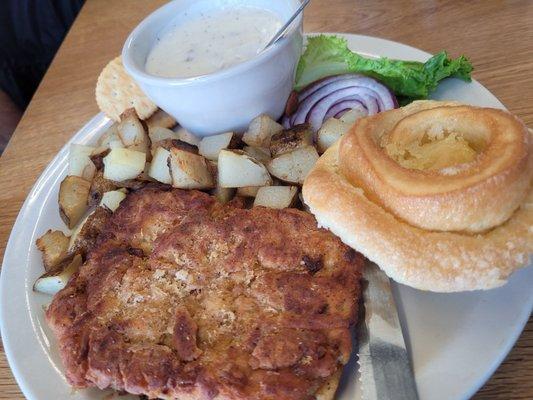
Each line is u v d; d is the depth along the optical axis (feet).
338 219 0.58
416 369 0.54
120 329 0.60
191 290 0.63
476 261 0.52
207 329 0.58
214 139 0.86
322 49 0.93
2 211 0.97
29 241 0.84
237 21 0.90
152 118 0.98
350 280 0.59
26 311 0.72
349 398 0.54
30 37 1.78
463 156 0.58
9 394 0.68
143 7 1.38
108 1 1.44
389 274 0.55
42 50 1.79
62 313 0.64
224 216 0.70
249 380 0.52
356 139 0.62
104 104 1.01
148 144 0.89
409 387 0.52
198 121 0.87
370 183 0.58
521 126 0.57
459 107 0.63
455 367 0.53
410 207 0.54
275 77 0.82
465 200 0.52
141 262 0.68
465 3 1.04
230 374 0.52
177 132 0.97
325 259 0.62
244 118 0.88
